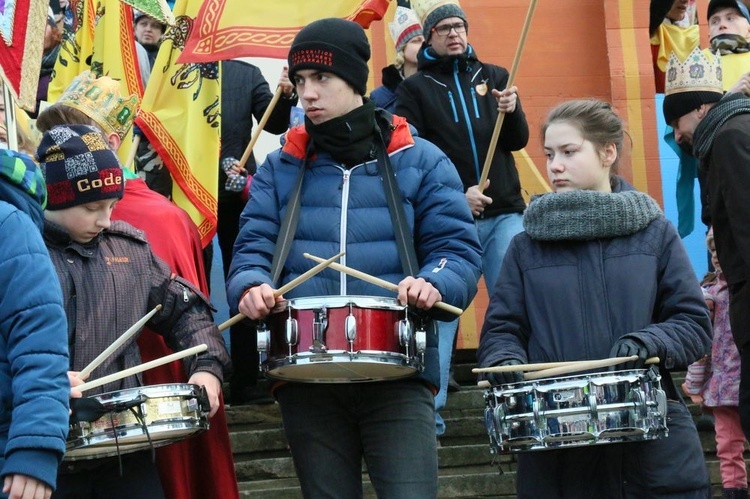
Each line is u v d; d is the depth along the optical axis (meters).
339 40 9.62
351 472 9.45
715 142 9.78
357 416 9.47
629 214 9.42
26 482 7.38
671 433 9.16
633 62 19.61
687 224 16.41
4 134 9.04
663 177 19.48
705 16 19.94
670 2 18.38
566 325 9.36
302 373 9.14
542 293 9.47
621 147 9.88
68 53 14.66
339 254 8.99
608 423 8.76
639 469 9.08
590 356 9.26
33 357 7.55
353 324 8.81
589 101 9.91
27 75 9.05
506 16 19.89
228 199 15.18
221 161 15.15
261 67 19.33
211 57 12.55
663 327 9.11
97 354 9.20
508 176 14.66
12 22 9.03
